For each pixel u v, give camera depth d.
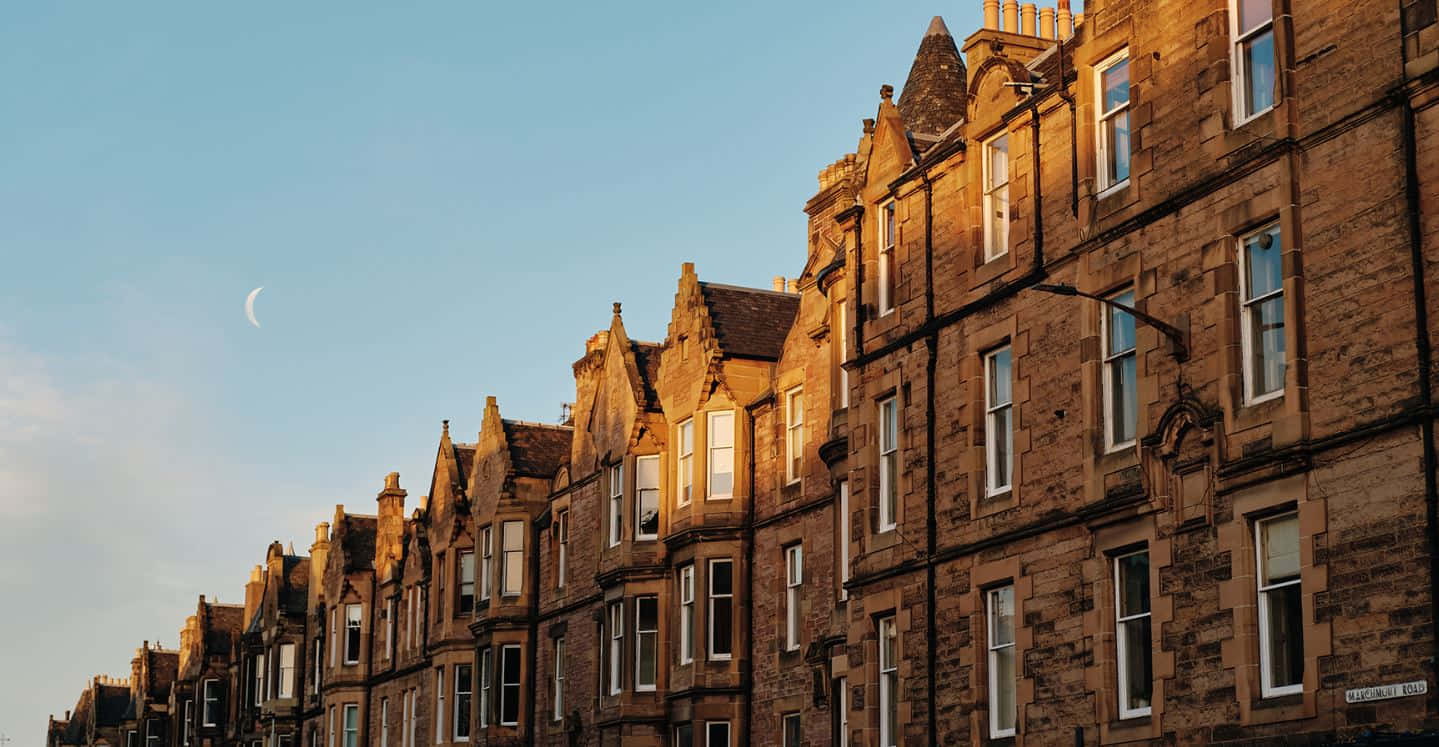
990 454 32.47
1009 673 31.31
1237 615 25.30
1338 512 23.84
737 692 44.72
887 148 36.69
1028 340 31.28
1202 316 26.73
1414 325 22.94
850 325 37.28
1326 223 24.50
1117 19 29.50
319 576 81.81
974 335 32.91
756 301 48.75
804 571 42.19
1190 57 27.53
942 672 32.69
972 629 31.91
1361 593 23.33
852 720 35.44
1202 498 26.30
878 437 35.94
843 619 39.81
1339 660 23.53
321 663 79.06
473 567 62.84
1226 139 26.45
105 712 130.75
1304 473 24.44
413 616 69.81
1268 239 25.80
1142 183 28.33
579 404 56.19
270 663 84.88
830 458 40.34
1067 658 29.31
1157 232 27.97
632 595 48.56
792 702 42.56
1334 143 24.52
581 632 53.91
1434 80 22.92
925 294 34.50
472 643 62.50
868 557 35.38
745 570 45.34
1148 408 27.67
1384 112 23.69
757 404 45.75
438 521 66.00
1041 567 30.22
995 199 33.28
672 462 48.03
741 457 45.94
